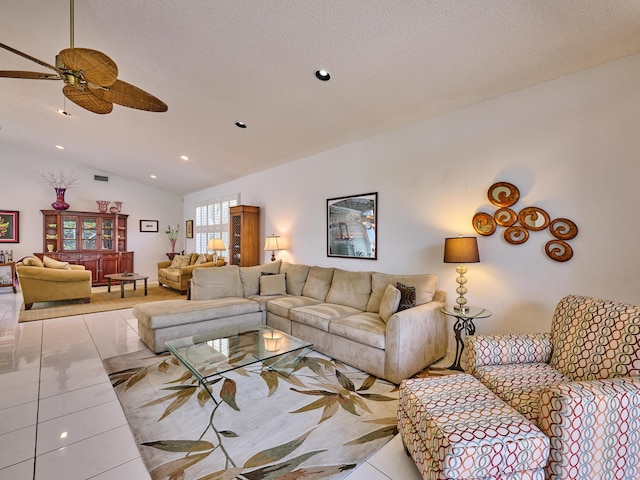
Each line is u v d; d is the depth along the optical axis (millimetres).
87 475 1547
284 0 2064
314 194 4746
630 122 2168
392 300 2836
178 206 9102
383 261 3791
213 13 2266
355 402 2291
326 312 3314
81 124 4930
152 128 4586
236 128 4168
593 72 2316
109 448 1754
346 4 2033
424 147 3369
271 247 5047
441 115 3223
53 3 2375
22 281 4922
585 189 2352
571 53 2205
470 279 3020
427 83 2725
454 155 3115
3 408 2150
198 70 2986
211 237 7648
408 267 3531
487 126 2879
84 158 6914
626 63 2184
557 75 2451
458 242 2682
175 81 3229
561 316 1954
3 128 5719
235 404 2258
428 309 2848
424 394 1618
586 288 2355
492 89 2705
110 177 7918
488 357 1912
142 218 8438
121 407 2191
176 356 2498
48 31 2717
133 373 2736
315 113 3494
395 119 3414
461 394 1605
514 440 1245
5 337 3680
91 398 2305
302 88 3061
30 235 6918
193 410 2168
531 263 2633
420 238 3412
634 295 2156
